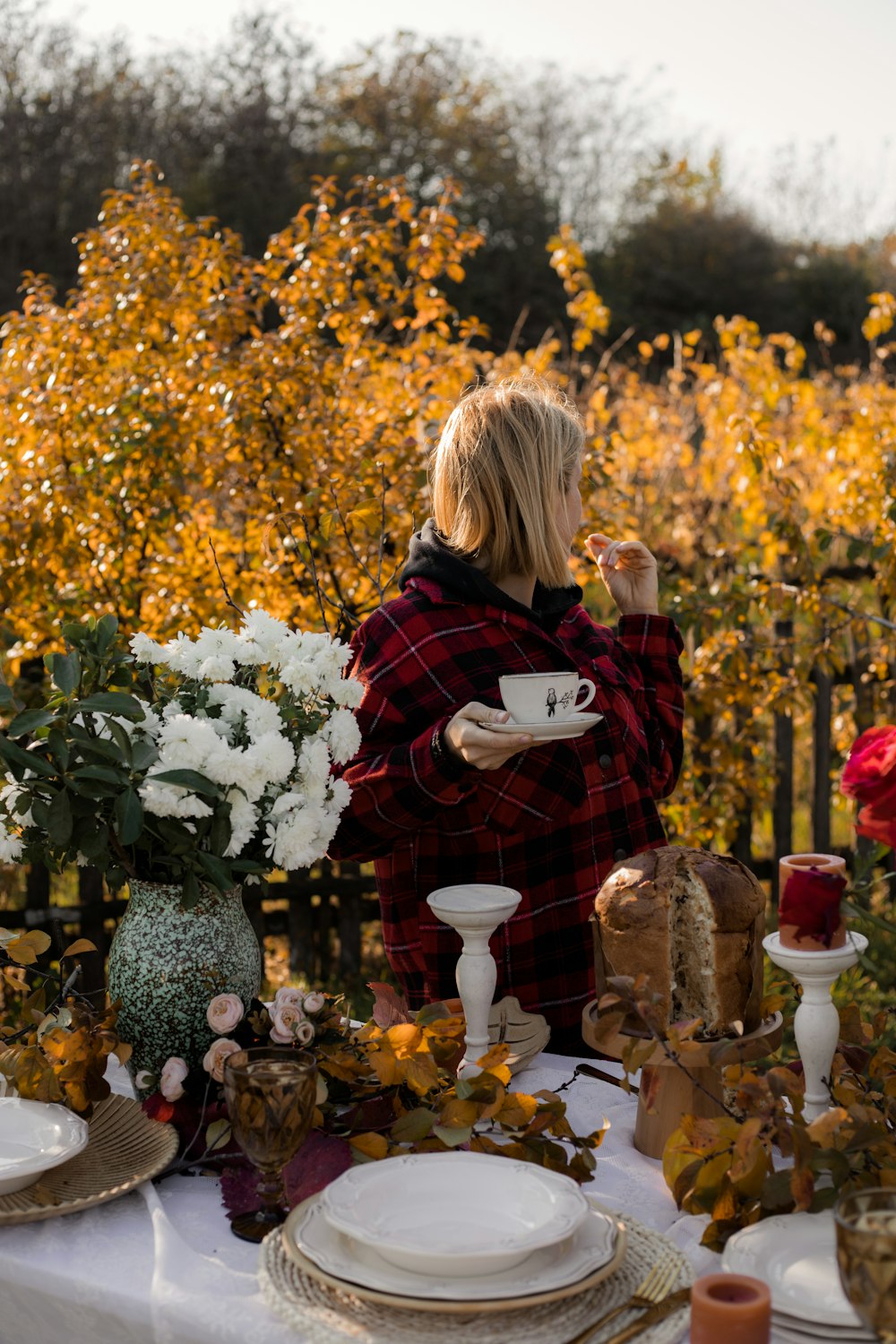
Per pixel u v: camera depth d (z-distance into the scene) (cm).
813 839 448
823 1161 115
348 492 350
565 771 189
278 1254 110
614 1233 108
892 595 408
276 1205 119
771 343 615
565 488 193
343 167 2084
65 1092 138
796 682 411
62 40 1823
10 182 1742
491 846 188
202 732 133
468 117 2138
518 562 192
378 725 185
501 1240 103
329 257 407
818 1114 127
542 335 1938
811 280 2248
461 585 190
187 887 134
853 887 185
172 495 371
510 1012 163
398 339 467
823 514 487
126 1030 140
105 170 1833
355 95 2122
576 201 2255
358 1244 107
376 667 188
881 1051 139
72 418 379
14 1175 120
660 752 220
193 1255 114
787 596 416
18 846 141
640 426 618
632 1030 129
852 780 117
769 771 432
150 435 367
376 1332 99
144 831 137
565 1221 105
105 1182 126
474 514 190
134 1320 109
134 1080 143
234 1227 119
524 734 155
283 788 143
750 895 130
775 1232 111
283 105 2005
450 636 189
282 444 370
